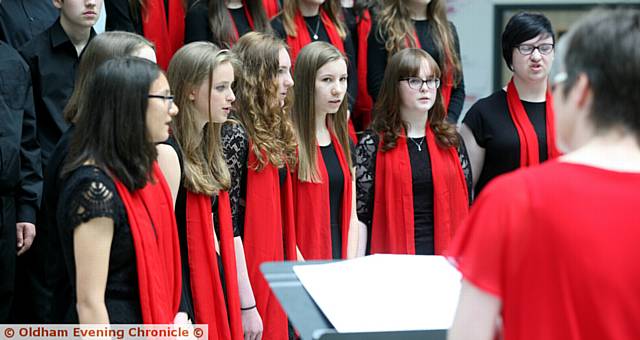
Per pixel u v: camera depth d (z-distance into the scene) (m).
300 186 6.39
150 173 4.02
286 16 8.01
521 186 2.56
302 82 6.48
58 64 6.62
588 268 2.46
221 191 5.53
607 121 2.58
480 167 7.19
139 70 4.00
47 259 4.25
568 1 11.47
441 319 3.34
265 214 5.99
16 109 6.25
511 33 6.98
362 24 8.55
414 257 4.05
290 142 6.25
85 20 6.60
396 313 3.37
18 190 6.32
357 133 7.92
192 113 5.38
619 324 2.45
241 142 5.89
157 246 4.15
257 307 6.00
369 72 8.13
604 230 2.46
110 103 3.95
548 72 6.96
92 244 3.83
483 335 2.59
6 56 6.29
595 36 2.60
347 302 3.40
